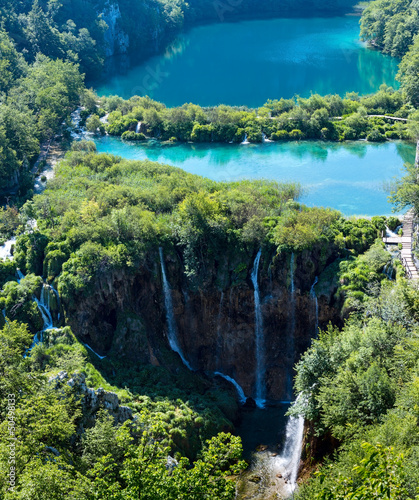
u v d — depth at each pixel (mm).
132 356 97750
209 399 94938
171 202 115000
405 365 69125
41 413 68938
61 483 53562
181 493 48625
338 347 76750
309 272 100500
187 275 102125
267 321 104812
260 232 102750
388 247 105125
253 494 78688
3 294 98062
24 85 190125
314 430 79000
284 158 164125
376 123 181875
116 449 70688
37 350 86625
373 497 36000
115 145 179500
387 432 56250
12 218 119688
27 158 156750
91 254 98250
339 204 132000
